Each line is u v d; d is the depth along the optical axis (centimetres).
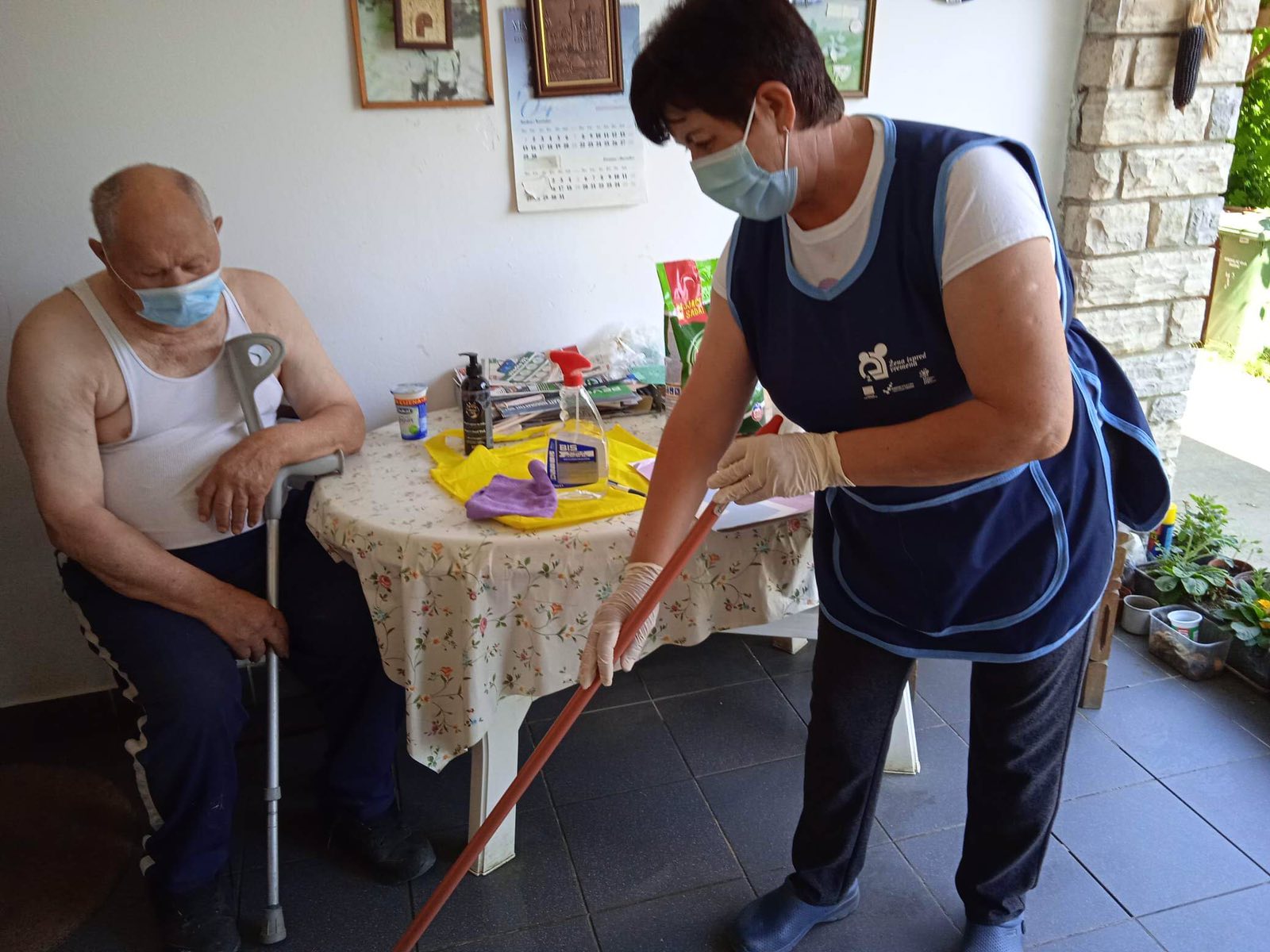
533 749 210
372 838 179
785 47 100
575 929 166
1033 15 228
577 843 184
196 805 158
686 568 157
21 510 200
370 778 177
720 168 108
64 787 201
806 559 164
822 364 121
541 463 171
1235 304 425
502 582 147
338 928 167
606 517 152
